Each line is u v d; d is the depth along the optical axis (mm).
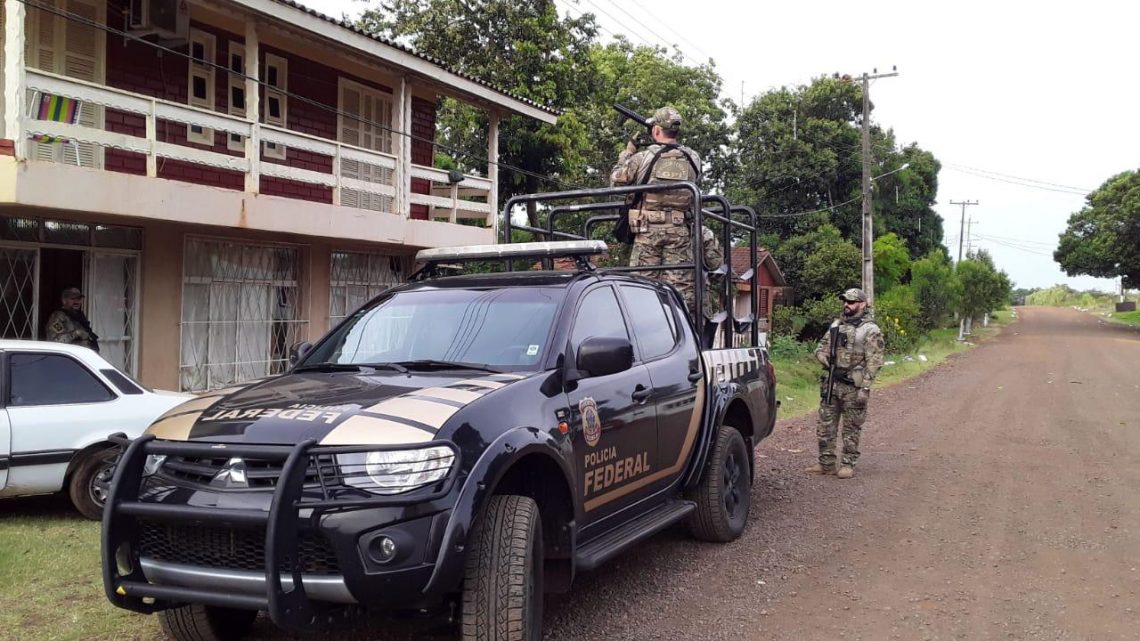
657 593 5223
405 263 16203
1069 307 106750
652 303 5738
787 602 5102
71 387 6801
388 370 4328
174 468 3521
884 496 8062
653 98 32375
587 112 25047
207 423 3604
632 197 7477
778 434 12180
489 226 16562
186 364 11922
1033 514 7348
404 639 4371
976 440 11703
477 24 21500
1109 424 13305
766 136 38000
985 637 4594
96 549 5984
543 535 4113
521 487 4109
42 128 8859
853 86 38656
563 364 4332
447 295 4906
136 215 9812
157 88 12039
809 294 36812
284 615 3145
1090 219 53844
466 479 3412
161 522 3436
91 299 10805
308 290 13812
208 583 3354
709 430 5922
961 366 26578
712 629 4641
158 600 3646
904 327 32062
